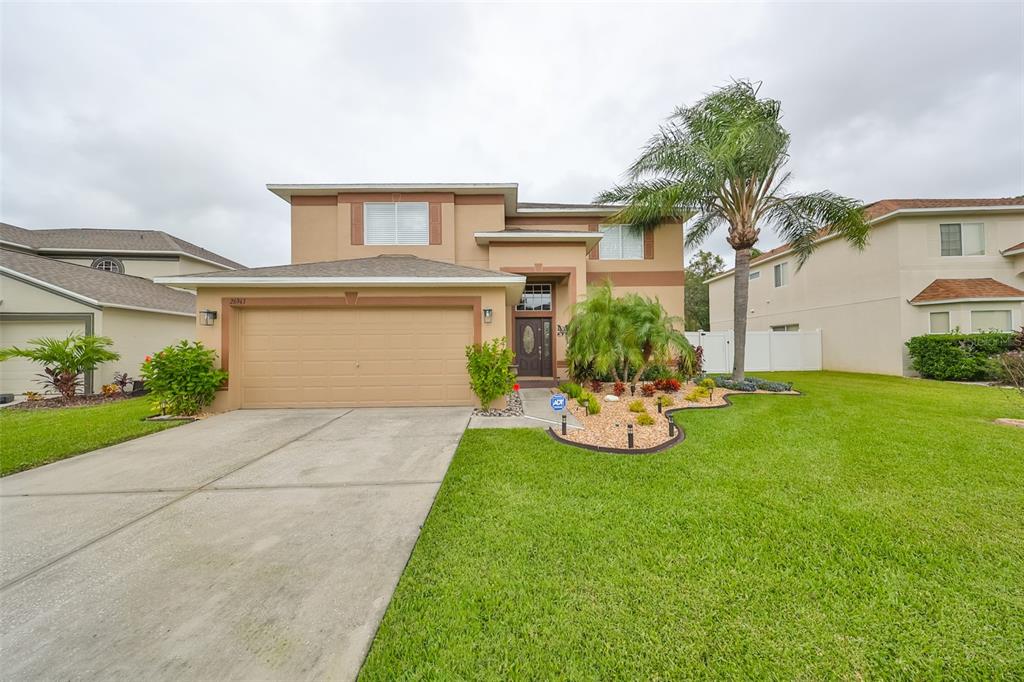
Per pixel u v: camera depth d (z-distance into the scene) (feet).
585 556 10.00
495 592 8.65
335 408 29.63
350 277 28.84
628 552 10.16
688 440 20.31
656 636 7.45
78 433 22.34
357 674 6.67
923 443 19.30
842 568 9.46
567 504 12.96
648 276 49.67
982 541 10.59
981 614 7.91
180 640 7.33
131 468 16.67
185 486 14.74
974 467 15.99
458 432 22.35
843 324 56.75
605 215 49.78
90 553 10.19
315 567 9.57
